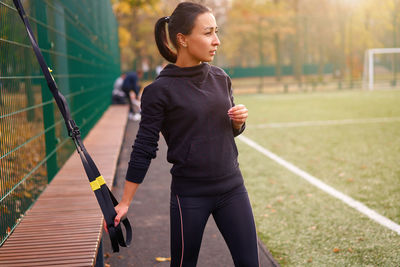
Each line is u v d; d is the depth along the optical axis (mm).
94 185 1733
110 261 3213
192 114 1844
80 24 6488
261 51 27547
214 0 29078
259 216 4117
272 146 7938
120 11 29547
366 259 3062
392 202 4355
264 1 35594
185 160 1877
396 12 27125
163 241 3592
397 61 28625
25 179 2941
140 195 5039
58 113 4430
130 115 13227
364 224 3770
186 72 1870
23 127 3055
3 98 2596
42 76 3744
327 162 6383
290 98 20672
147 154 1851
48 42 4016
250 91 26531
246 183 5371
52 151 3906
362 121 10992
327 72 34625
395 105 14906
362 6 28031
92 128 7344
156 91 1855
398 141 7898
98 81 9180
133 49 33625
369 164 6137
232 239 1968
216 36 1889
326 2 29109
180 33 1873
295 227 3783
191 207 1905
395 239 3398
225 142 1926
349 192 4793
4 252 2053
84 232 2324
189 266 1989
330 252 3219
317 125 10578
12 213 2580
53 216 2635
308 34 28953
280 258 3150
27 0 3389
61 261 1932
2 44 2631
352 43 28531
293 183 5281
